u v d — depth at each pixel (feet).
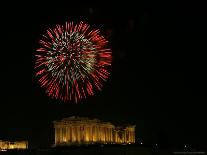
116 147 484.74
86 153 463.42
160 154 473.26
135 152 466.29
